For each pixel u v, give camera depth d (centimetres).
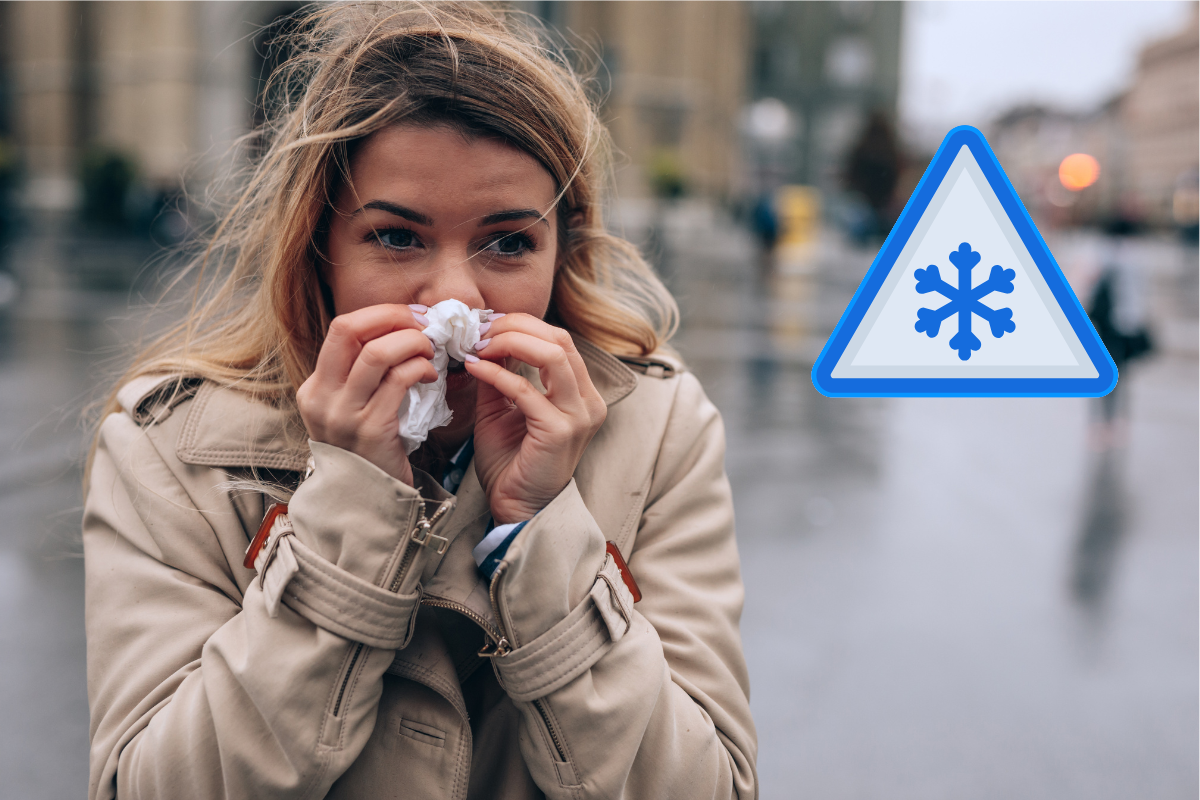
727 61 3769
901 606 395
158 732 91
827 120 5453
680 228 3080
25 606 356
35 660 319
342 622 90
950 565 443
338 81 97
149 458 105
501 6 115
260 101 122
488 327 95
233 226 114
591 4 3109
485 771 105
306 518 92
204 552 102
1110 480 603
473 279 96
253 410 106
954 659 350
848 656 349
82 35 3086
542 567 94
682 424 117
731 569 115
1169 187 7912
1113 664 350
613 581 98
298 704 89
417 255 96
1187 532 502
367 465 91
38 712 289
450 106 92
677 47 3172
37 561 394
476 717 107
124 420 108
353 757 91
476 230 95
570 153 100
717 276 2027
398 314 92
